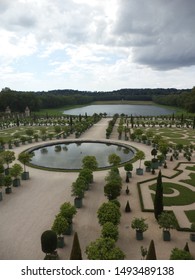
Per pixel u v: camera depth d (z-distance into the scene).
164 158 72.44
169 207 45.34
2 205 45.97
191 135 119.44
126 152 89.44
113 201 41.53
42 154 87.31
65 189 53.44
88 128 139.38
